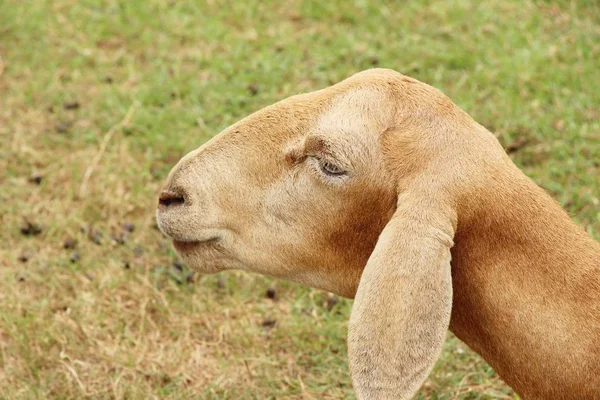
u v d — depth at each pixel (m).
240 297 8.00
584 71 10.10
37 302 7.93
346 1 11.64
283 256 5.51
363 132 5.20
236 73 10.59
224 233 5.53
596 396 5.05
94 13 11.61
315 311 7.82
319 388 7.24
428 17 11.40
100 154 9.42
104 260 8.34
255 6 11.69
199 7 11.77
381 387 4.75
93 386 7.27
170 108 10.01
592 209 8.55
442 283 4.77
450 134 5.17
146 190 8.99
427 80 10.31
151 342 7.69
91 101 10.27
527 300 5.09
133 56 10.99
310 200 5.34
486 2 11.44
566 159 9.09
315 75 10.39
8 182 9.19
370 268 4.83
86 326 7.69
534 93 9.99
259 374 7.35
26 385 7.17
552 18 11.15
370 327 4.76
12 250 8.48
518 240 5.11
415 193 5.03
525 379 5.20
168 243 8.48
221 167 5.46
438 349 4.73
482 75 10.20
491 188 5.09
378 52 10.72
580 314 5.06
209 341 7.71
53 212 8.85
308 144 5.26
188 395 7.20
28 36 11.20
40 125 9.93
